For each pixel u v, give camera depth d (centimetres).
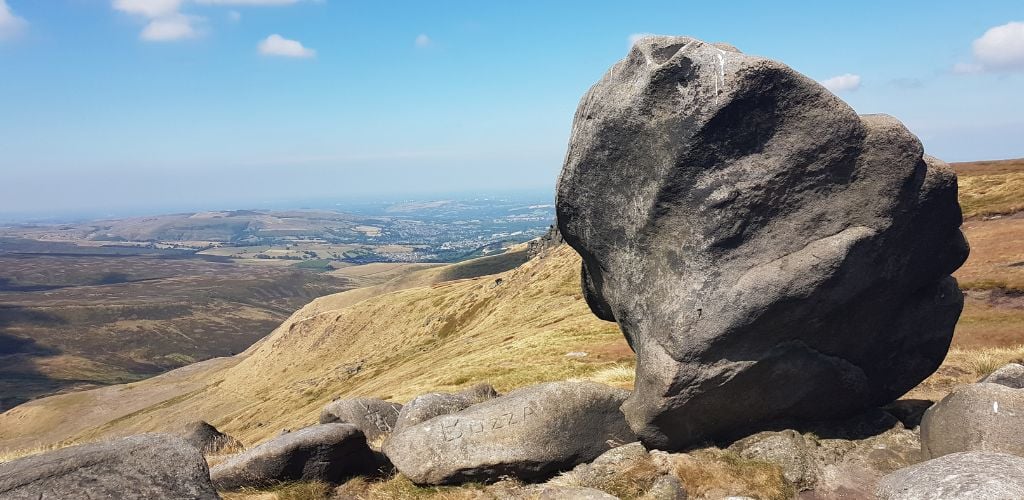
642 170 338
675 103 319
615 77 347
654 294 338
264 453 337
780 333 322
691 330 317
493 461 333
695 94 312
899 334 359
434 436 347
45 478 238
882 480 277
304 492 329
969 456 254
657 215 333
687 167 319
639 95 326
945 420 303
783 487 302
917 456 328
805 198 318
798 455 322
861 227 317
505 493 326
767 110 312
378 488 342
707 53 313
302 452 340
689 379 320
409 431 360
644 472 312
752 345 321
